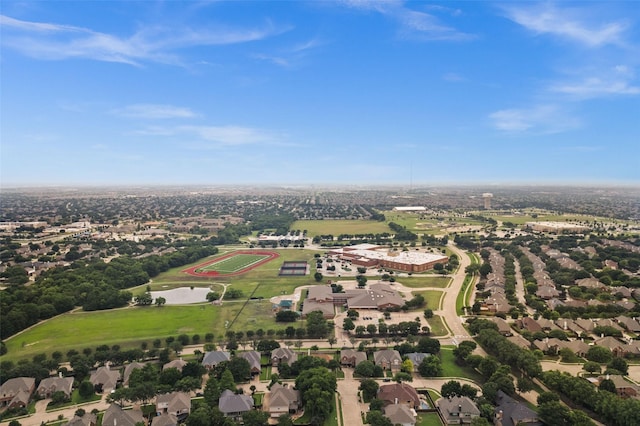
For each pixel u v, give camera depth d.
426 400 184.50
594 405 166.88
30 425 168.50
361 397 186.12
